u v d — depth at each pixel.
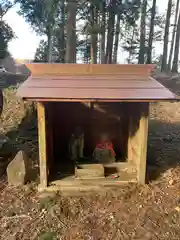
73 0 10.41
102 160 4.37
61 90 3.09
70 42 10.67
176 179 3.85
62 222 3.01
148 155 4.77
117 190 3.61
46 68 3.76
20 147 4.99
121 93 3.03
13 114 6.40
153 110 7.88
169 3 16.31
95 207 3.27
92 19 11.19
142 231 2.86
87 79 3.56
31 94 2.92
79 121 4.86
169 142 5.47
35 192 3.58
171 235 2.80
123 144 4.89
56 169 4.24
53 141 4.67
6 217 3.09
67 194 3.52
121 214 3.14
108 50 13.22
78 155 4.56
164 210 3.19
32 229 2.90
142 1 15.31
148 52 16.06
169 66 19.03
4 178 3.97
